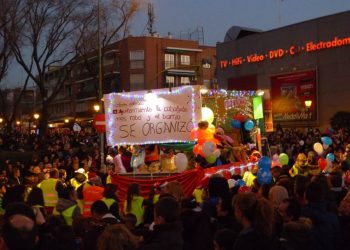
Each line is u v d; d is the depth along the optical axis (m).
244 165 11.76
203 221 5.60
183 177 10.58
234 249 4.48
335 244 5.42
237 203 4.70
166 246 4.68
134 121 11.93
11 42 31.41
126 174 11.50
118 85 65.50
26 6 32.03
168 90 11.77
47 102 35.91
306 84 36.28
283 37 38.09
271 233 4.56
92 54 48.09
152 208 7.50
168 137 11.68
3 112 40.31
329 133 26.41
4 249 3.42
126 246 4.15
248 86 40.91
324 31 35.22
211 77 69.25
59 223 5.60
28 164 21.59
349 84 33.66
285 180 7.25
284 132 28.98
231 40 42.72
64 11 34.53
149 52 64.88
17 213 3.64
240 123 13.63
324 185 6.41
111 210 7.45
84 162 16.67
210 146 10.69
